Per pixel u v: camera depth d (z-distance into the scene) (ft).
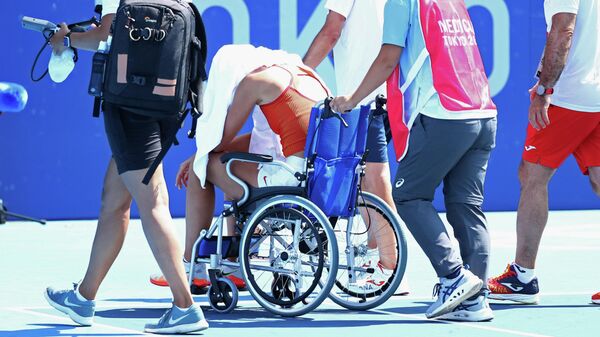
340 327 40.75
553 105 47.03
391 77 42.68
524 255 46.96
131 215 91.45
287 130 44.45
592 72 46.75
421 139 41.83
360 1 51.44
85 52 85.76
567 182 98.32
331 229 42.45
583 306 46.42
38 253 66.18
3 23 83.20
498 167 95.86
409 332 39.63
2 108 55.98
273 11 88.74
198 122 45.65
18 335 38.42
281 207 43.60
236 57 45.42
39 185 85.76
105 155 87.20
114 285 53.06
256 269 43.73
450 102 41.47
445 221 87.71
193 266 45.47
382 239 46.11
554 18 45.47
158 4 36.58
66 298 40.47
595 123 47.26
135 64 36.11
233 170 44.78
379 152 51.37
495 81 94.53
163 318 38.75
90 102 86.38
